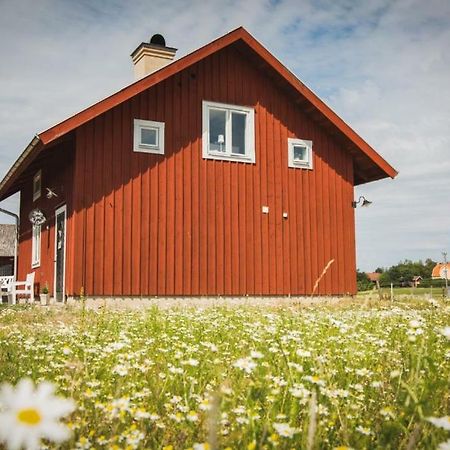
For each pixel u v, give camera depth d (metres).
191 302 13.34
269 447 2.29
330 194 15.52
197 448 2.03
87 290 12.34
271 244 14.52
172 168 13.60
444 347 4.04
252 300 14.03
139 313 9.19
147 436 2.51
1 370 4.20
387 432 2.38
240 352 4.65
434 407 2.74
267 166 14.79
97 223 12.64
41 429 1.00
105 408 2.62
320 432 2.43
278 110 15.18
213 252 13.78
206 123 14.18
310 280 14.89
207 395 3.09
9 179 15.51
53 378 3.76
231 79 14.66
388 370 3.77
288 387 3.11
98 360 4.10
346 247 15.52
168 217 13.39
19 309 11.37
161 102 13.70
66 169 13.82
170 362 4.33
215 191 14.03
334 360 4.03
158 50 15.39
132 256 12.88
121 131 13.16
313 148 15.49
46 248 15.73
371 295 4.47
